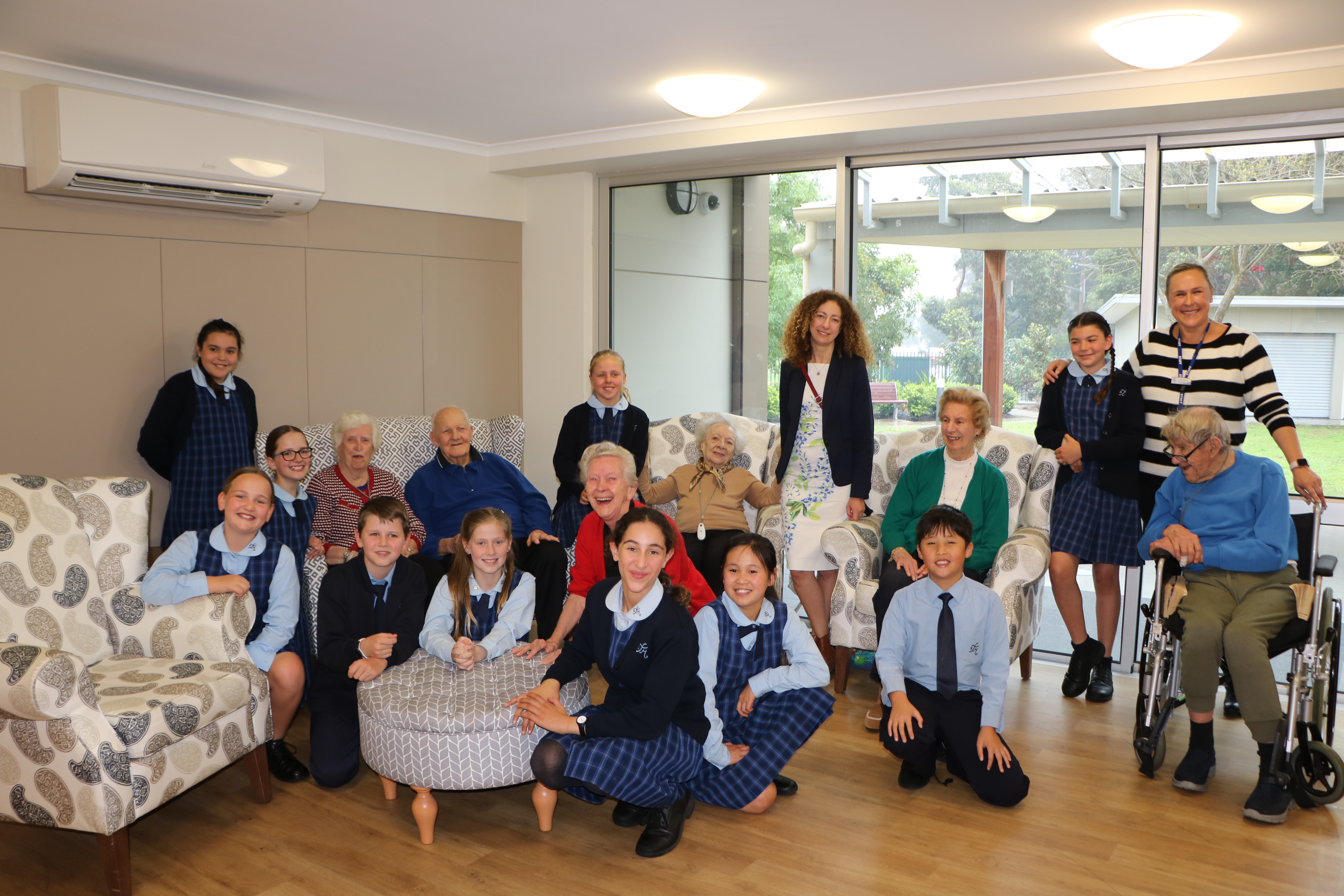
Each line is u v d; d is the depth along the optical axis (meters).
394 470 4.19
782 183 4.79
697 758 2.58
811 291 4.76
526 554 3.83
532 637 3.81
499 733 2.52
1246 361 3.33
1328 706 3.01
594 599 2.65
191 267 4.11
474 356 5.30
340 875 2.43
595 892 2.34
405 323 4.95
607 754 2.41
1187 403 3.42
